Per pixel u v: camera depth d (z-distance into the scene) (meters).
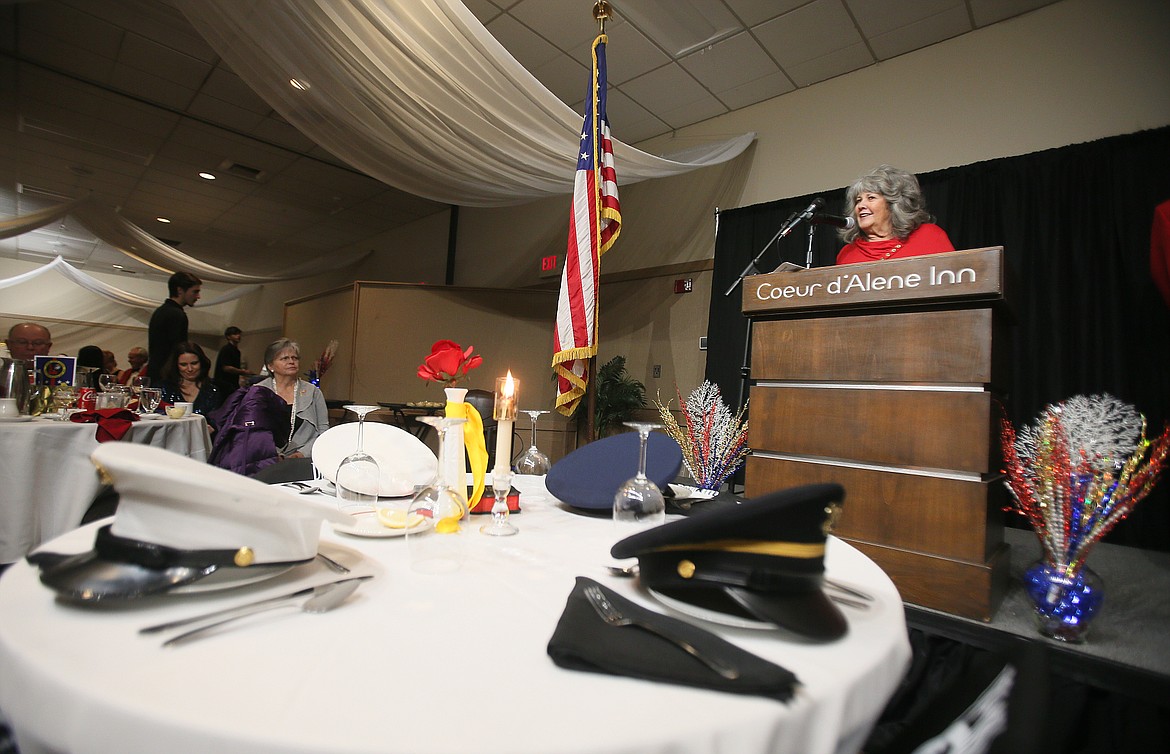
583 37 4.95
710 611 0.74
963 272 1.82
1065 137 4.18
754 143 5.87
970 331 1.83
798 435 2.16
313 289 12.65
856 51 4.97
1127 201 3.79
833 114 5.35
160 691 0.50
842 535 2.02
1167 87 3.83
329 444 1.53
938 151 4.73
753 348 2.30
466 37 3.64
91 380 4.14
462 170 5.41
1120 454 1.96
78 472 2.42
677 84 5.58
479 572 0.89
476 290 7.03
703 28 4.76
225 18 3.90
